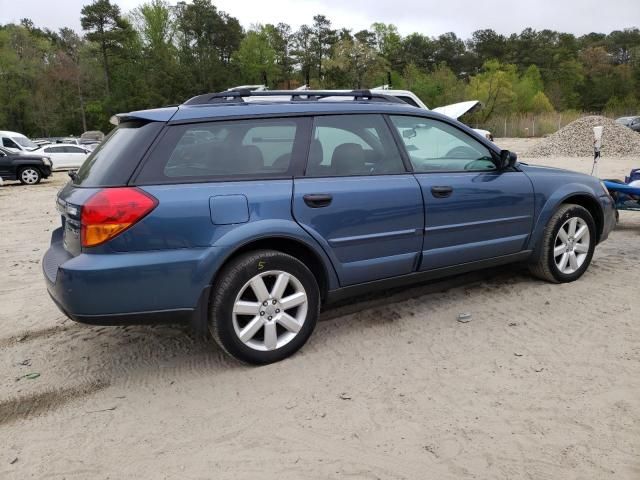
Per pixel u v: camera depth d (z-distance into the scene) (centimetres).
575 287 488
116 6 8188
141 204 312
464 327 412
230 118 350
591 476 244
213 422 300
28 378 363
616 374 331
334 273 374
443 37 12000
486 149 452
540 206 470
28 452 280
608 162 1786
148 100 7475
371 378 339
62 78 7331
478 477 246
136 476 258
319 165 370
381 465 257
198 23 9100
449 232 417
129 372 365
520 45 11788
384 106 410
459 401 309
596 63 10894
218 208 329
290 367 357
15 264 690
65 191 360
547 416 291
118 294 312
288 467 258
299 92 399
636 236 695
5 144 2373
